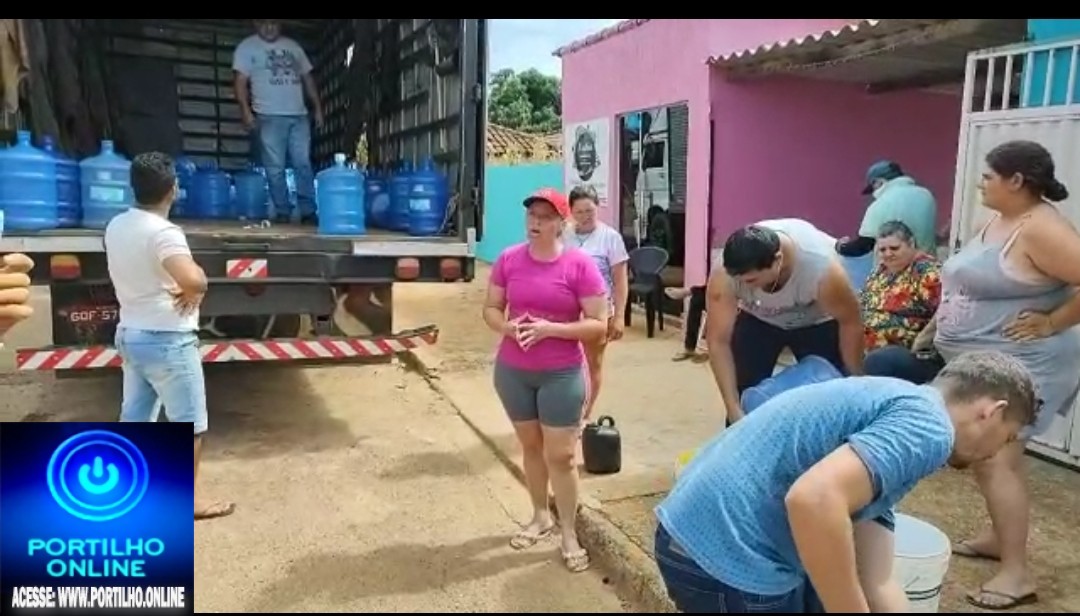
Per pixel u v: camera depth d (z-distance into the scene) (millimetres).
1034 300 3072
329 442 4953
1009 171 3018
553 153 18281
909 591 2543
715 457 2025
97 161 5277
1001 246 3104
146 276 3529
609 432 4223
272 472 4449
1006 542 3002
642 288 7984
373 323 5266
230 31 9617
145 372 3623
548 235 3248
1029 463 4355
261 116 7316
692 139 8336
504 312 3430
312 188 7543
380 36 7359
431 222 5664
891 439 1757
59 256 4504
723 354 3482
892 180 5355
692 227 8414
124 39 9172
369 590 3223
